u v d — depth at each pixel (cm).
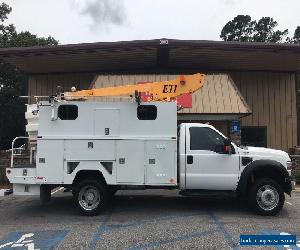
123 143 980
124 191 1387
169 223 908
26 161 1647
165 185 977
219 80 1873
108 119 988
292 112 2091
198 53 1811
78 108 991
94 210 988
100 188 988
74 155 982
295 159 1739
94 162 980
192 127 1006
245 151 991
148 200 1211
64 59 1872
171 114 986
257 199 978
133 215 997
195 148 995
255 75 2106
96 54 1805
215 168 988
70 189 1025
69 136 985
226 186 989
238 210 1052
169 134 982
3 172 1631
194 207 1098
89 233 828
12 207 1135
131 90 1112
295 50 1739
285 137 2077
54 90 2106
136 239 778
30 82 2122
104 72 2103
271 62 1948
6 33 3631
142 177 976
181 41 1711
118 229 859
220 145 995
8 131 4016
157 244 743
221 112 1775
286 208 1077
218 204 1141
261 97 2094
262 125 2078
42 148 986
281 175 1002
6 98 3878
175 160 976
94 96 1027
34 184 987
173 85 1110
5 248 733
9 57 1814
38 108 1003
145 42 1705
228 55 1839
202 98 1806
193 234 810
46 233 835
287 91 2102
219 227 866
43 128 991
